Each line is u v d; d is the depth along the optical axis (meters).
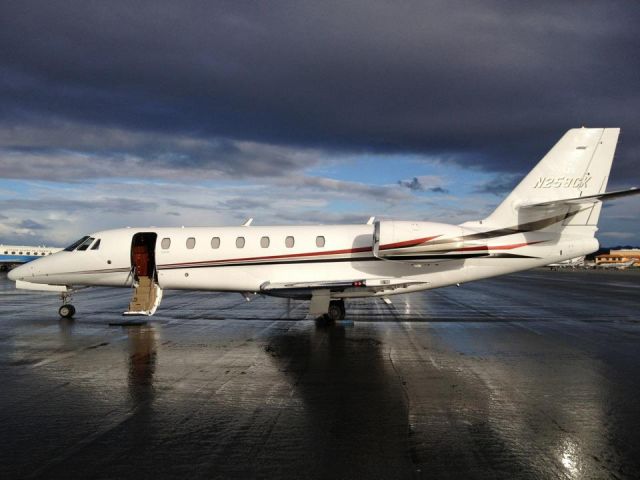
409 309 19.36
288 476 4.58
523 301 23.17
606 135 14.76
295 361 9.59
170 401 6.92
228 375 8.45
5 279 42.75
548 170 14.81
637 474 4.64
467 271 14.95
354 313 17.89
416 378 8.25
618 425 5.95
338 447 5.26
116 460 4.94
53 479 4.54
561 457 5.02
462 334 12.97
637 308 19.91
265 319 16.05
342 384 7.85
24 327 14.27
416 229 14.42
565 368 9.01
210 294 27.77
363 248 15.38
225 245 15.75
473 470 4.71
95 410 6.53
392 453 5.11
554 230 14.76
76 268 16.59
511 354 10.31
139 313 14.78
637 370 8.84
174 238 16.08
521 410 6.52
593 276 58.06
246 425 5.94
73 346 11.20
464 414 6.36
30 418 6.21
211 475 4.60
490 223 14.85
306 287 13.95
